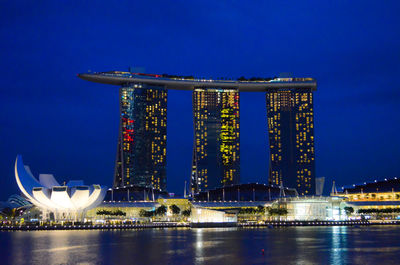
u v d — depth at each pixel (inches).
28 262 4677.7
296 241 6624.0
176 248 5757.9
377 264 4495.6
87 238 7180.1
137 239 7003.0
